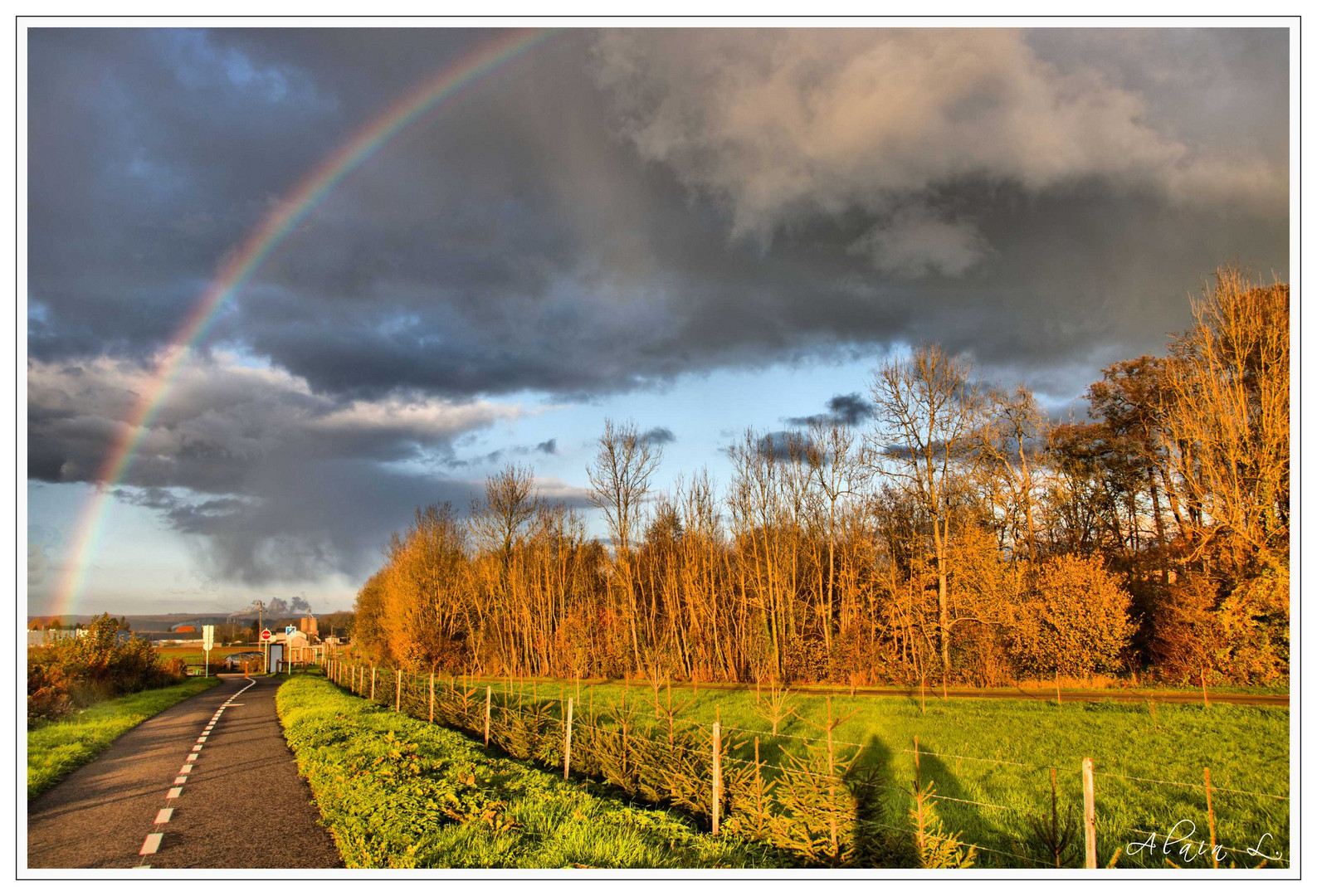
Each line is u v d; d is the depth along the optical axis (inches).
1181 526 1369.3
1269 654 989.8
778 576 1652.3
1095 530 1688.0
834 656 1393.9
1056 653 1136.8
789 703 984.9
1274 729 674.2
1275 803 436.5
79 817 425.1
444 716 882.8
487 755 645.9
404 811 392.5
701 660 1641.2
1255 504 1092.5
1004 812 431.8
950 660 1298.0
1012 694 1054.4
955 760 595.2
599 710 744.3
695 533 1902.1
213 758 637.3
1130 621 1148.5
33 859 343.9
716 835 386.9
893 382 1595.7
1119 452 1683.1
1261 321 1135.0
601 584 2245.3
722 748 454.0
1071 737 687.1
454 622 2090.3
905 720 823.7
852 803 347.6
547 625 2043.6
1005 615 1227.2
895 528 1786.4
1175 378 1291.8
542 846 355.6
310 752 603.5
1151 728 708.0
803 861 347.9
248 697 1456.7
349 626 3897.6
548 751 598.9
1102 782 509.0
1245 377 1186.6
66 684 1023.6
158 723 954.7
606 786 512.4
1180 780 520.7
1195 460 1244.5
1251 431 1136.8
